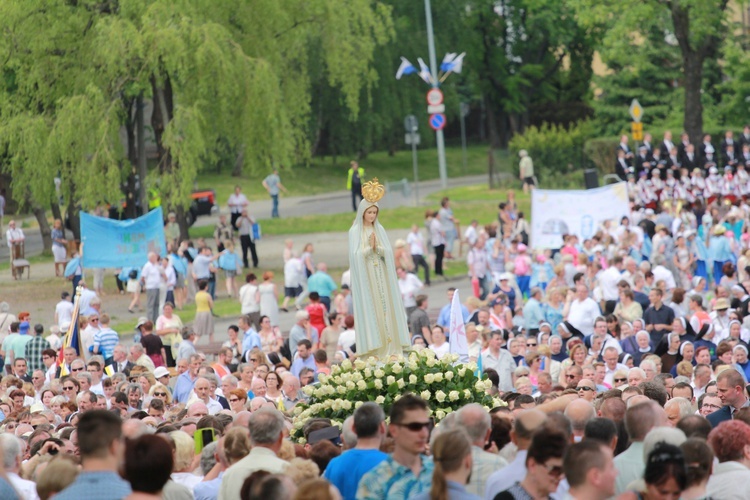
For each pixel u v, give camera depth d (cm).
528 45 10038
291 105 5494
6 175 7156
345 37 5466
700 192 5978
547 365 2658
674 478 998
